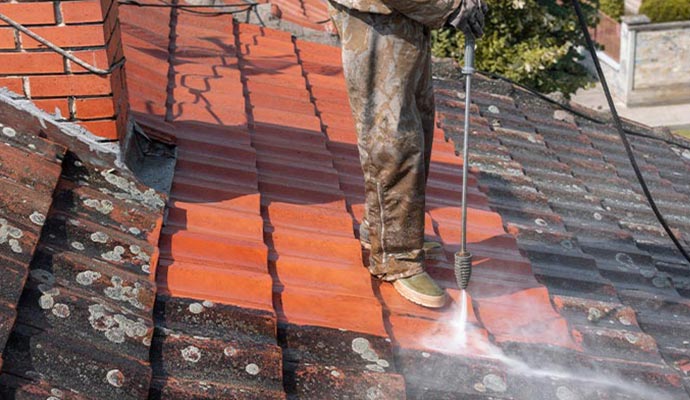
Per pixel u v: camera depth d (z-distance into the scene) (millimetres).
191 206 4328
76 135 4148
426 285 4121
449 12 3775
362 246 4438
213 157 4891
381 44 3879
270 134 5527
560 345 4191
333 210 4719
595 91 23625
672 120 22094
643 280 5414
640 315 4984
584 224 5945
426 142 4293
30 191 3787
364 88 3938
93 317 3363
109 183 4145
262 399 3346
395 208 4059
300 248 4309
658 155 7867
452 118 6977
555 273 5000
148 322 3471
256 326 3668
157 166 4617
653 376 4184
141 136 4691
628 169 7328
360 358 3717
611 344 4406
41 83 4074
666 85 22578
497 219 5180
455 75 7754
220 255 4051
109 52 4121
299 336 3744
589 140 7473
